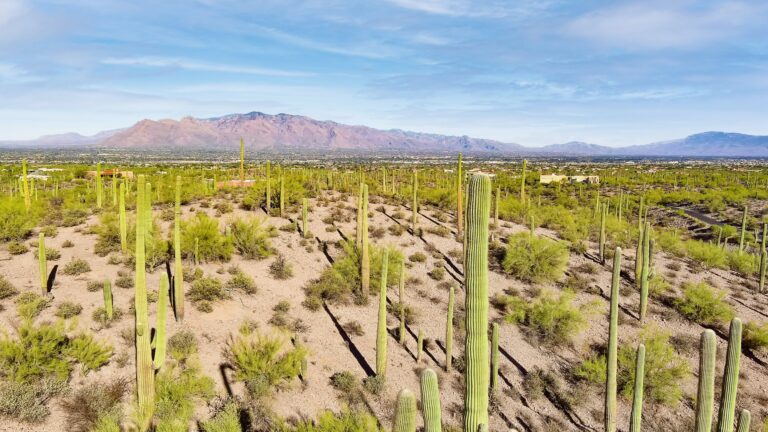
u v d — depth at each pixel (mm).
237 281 18969
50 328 12156
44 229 23375
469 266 5355
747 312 21172
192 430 10781
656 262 27656
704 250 28953
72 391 11320
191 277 19094
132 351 13430
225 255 21531
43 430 10055
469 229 5324
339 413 12492
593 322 19500
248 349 13430
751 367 16750
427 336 17922
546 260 23266
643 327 19172
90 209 31141
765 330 17812
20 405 10234
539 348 17531
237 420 10445
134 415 10234
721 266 28281
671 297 21734
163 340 10648
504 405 13961
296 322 17078
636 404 10461
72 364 12188
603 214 26531
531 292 22016
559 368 16344
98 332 14125
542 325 18125
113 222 22188
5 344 11125
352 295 20422
